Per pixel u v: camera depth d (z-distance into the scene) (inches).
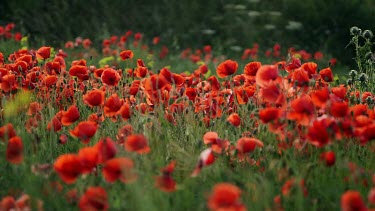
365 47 197.2
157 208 87.2
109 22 534.3
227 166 115.3
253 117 131.2
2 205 87.5
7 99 152.5
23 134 122.6
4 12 528.7
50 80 156.9
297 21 503.5
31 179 103.3
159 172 103.6
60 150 131.1
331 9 485.7
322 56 419.8
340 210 95.5
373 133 100.8
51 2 534.0
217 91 143.3
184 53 427.5
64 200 100.3
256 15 515.5
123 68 338.3
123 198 95.9
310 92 137.8
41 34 498.6
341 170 105.3
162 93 137.5
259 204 90.4
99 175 109.2
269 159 112.7
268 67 114.0
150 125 127.9
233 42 493.0
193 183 103.3
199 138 125.2
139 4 559.5
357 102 151.0
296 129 113.6
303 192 95.3
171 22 549.6
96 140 128.3
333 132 99.6
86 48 407.8
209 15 553.3
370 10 474.0
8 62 277.3
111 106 120.0
